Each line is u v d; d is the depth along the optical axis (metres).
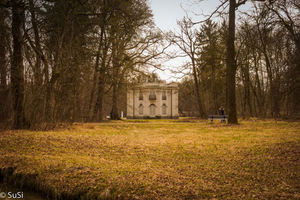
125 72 21.89
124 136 11.20
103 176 5.48
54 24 15.82
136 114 46.62
